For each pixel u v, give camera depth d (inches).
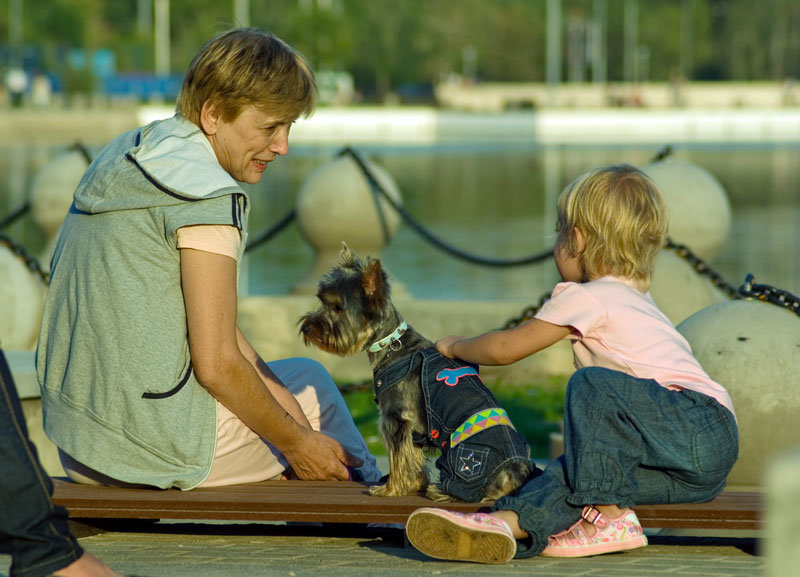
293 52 366.6
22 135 4372.5
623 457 328.8
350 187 949.8
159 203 344.8
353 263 403.2
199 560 337.1
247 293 1129.4
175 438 352.5
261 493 355.9
